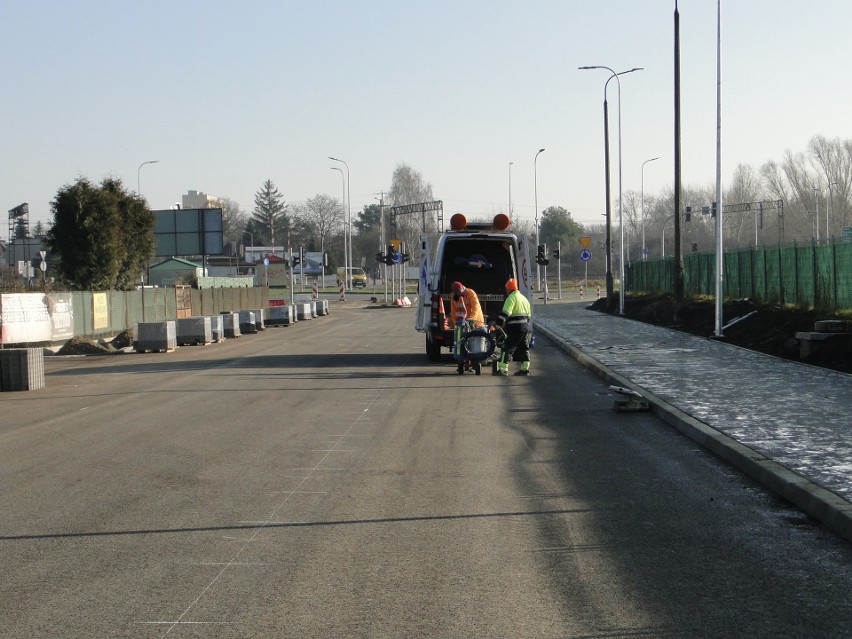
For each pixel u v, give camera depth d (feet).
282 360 81.00
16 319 99.66
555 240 448.24
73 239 139.23
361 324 146.30
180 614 18.08
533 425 42.39
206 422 44.09
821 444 33.99
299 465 33.17
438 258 73.82
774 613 17.88
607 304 166.50
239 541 23.32
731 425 38.68
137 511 26.61
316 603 18.62
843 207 293.23
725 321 100.83
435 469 32.24
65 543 23.32
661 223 444.14
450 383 60.70
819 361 65.31
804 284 90.53
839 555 21.85
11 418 47.32
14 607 18.61
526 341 66.18
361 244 550.77
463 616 17.78
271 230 586.86
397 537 23.52
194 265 287.48
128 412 48.34
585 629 17.06
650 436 39.27
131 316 135.33
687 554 21.95
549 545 22.72
